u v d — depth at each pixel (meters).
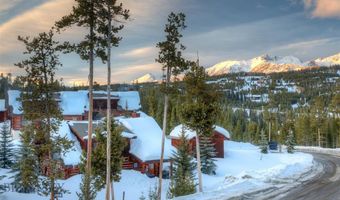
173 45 32.56
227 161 59.44
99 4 26.06
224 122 118.81
